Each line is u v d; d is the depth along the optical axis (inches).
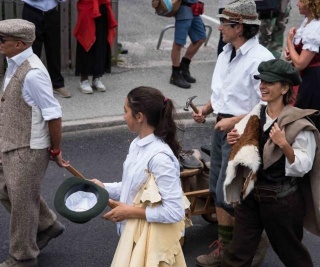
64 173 271.1
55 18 323.3
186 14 344.5
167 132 146.9
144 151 147.3
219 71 200.4
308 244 228.7
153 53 414.0
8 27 175.2
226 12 189.6
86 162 284.5
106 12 334.3
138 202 148.3
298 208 171.2
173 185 145.7
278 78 165.3
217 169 202.8
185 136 313.6
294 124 164.1
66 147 297.1
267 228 174.9
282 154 165.9
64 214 141.5
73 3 363.6
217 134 200.2
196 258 216.4
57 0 320.5
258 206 174.6
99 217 239.3
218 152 201.9
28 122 182.4
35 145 183.5
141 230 148.9
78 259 215.0
